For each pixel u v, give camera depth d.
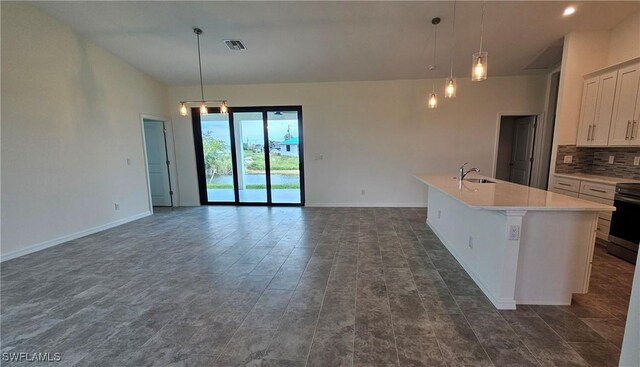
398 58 4.61
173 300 2.35
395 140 5.64
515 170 6.20
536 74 5.15
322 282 2.63
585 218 2.08
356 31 3.86
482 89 5.31
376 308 2.19
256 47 4.30
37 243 3.50
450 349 1.73
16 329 1.97
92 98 4.23
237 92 5.81
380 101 5.56
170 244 3.74
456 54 4.46
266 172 6.12
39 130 3.51
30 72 3.40
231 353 1.72
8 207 3.21
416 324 1.98
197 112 6.05
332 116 5.70
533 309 2.14
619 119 3.33
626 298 2.28
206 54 4.54
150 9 3.48
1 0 3.12
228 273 2.85
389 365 1.61
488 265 2.34
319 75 5.32
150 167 6.15
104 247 3.63
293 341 1.83
